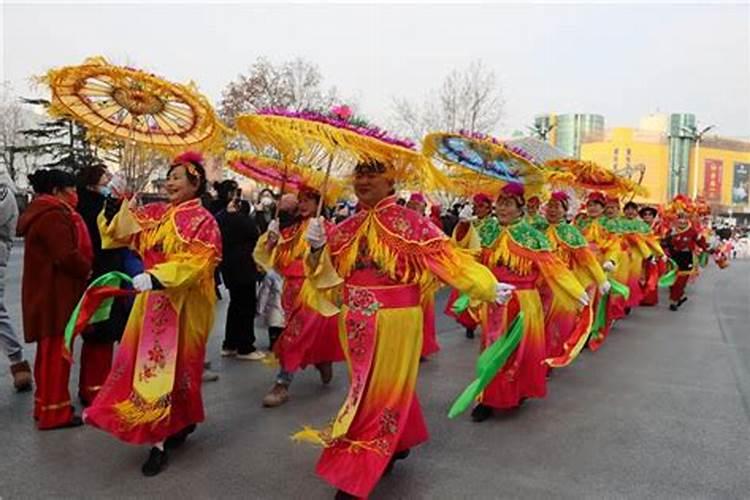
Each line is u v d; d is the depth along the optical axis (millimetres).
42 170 5270
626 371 7590
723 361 8203
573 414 5898
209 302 4543
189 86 4129
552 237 6605
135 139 4613
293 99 27234
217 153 5188
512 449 5000
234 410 5672
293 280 5848
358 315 3945
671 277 12828
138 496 4000
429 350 7734
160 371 4258
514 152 5488
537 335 5770
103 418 4117
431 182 3816
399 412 3896
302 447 4852
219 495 4051
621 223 11422
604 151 60000
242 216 7293
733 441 5305
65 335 4719
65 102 4414
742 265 28047
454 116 27891
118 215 4375
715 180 71188
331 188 5746
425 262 3852
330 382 6574
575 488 4340
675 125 60875
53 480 4176
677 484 4457
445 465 4648
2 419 5160
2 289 5703
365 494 3703
